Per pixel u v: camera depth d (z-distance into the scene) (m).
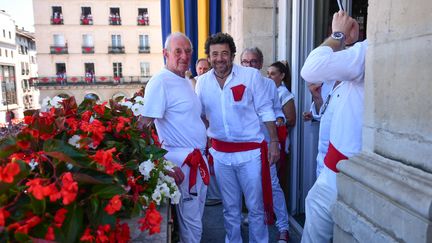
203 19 5.19
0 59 45.12
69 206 0.99
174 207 2.41
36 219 0.91
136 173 1.54
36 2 36.34
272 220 2.59
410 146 1.24
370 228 1.37
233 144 2.56
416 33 1.18
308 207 1.84
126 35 37.75
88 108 1.81
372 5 1.42
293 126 3.25
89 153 1.27
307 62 1.57
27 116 1.43
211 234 3.36
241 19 4.00
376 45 1.40
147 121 2.14
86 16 37.09
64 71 37.78
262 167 2.54
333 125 1.71
